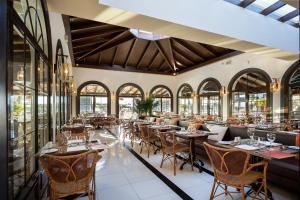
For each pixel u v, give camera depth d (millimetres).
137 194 2795
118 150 5469
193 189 2945
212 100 11297
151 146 5766
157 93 14055
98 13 3852
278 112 7863
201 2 4781
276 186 2898
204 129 5062
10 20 1741
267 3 5688
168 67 13938
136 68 13336
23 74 2199
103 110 12453
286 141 3109
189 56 11617
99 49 10273
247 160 2111
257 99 8820
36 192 2527
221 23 5090
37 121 2758
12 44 1793
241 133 4066
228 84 10156
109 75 12562
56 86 4832
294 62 7402
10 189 1738
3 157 1643
